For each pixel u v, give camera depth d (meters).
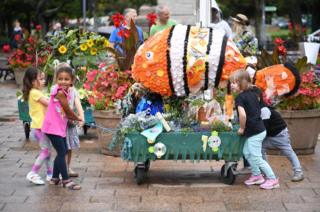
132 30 10.81
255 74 9.04
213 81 8.36
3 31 55.12
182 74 8.27
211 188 8.31
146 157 8.37
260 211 7.25
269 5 57.09
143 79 8.42
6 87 21.50
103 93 10.29
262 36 45.19
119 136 8.45
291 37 28.59
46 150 8.48
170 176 9.00
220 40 8.33
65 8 49.19
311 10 47.81
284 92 9.15
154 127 8.40
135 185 8.46
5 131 12.77
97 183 8.56
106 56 12.84
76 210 7.32
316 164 9.71
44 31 44.66
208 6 12.18
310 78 10.38
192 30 8.42
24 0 44.66
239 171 8.59
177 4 22.02
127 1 49.56
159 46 8.31
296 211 7.25
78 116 8.62
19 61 21.02
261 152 8.45
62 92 8.14
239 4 51.28
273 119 8.58
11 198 7.82
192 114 8.56
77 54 13.06
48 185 8.45
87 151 10.68
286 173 9.12
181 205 7.51
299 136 10.22
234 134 8.35
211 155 8.42
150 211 7.27
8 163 9.77
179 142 8.36
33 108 8.53
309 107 10.27
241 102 8.18
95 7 45.62
